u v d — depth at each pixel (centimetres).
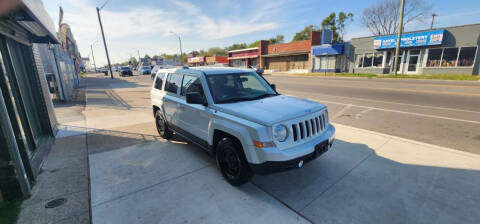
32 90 509
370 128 604
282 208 285
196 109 390
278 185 338
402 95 1110
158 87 555
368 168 381
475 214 266
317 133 338
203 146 392
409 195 305
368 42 2622
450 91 1188
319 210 280
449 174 355
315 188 328
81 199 306
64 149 480
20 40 444
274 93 441
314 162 407
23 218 269
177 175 370
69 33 1530
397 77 2084
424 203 288
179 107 445
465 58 1975
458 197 298
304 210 281
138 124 687
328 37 3194
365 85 1561
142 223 261
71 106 1019
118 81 2672
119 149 481
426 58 2198
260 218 267
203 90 383
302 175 364
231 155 336
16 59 452
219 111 345
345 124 645
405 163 396
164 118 516
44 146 475
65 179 357
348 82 1816
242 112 315
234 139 326
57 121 689
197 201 301
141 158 435
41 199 305
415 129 587
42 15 370
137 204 295
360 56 2738
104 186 337
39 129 521
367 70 2669
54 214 276
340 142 498
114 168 394
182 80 454
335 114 769
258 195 313
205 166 402
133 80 2828
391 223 256
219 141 352
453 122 642
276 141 288
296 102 371
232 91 396
